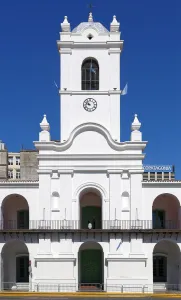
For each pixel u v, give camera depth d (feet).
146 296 169.89
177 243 183.52
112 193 187.52
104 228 185.57
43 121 192.03
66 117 193.47
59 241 183.32
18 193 189.37
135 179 188.03
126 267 181.27
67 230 181.98
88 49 197.47
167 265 194.39
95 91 194.80
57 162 189.26
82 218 199.00
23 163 254.47
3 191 189.78
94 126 190.19
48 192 187.73
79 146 190.08
